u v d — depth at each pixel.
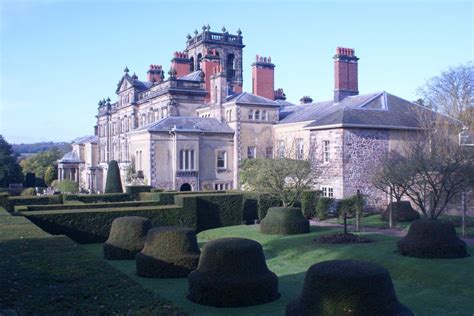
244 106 48.50
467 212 31.73
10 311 6.96
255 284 13.42
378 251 19.42
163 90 55.16
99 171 73.56
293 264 19.88
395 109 39.75
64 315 6.87
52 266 10.25
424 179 23.47
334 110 42.72
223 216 32.44
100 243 26.97
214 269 13.60
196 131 46.31
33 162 97.88
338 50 45.22
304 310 9.89
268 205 33.59
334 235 23.22
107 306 7.41
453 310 12.74
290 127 47.03
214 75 51.75
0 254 11.65
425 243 17.72
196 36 68.50
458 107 50.72
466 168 22.83
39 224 25.72
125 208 28.83
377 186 29.19
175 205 30.36
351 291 9.55
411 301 13.66
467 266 16.14
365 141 36.19
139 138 47.59
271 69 57.12
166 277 17.11
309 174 32.97
